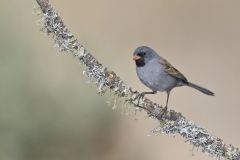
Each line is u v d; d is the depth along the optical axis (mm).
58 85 14500
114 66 16953
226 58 21469
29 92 14156
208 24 23375
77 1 22406
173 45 22125
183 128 6422
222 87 19703
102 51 16578
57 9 22031
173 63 20969
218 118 17812
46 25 6348
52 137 14398
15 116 13906
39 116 14242
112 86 6473
